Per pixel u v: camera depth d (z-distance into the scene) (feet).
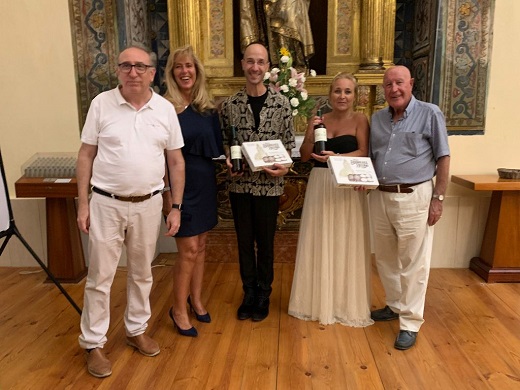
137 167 6.98
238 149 8.43
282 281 11.49
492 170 12.00
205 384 7.28
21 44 11.85
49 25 11.75
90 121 7.04
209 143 8.20
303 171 12.20
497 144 11.87
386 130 8.32
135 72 6.72
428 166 8.13
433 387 7.18
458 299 10.43
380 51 13.48
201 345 8.45
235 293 10.80
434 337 8.72
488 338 8.68
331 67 14.02
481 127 11.80
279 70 11.45
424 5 12.80
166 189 8.18
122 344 8.46
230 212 12.63
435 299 10.43
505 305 10.11
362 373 7.55
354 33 13.76
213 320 9.43
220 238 12.80
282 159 8.34
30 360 8.02
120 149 6.95
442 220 12.30
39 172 11.08
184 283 8.59
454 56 11.49
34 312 9.93
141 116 7.06
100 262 7.23
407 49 14.20
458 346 8.39
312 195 9.03
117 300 10.44
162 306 10.11
